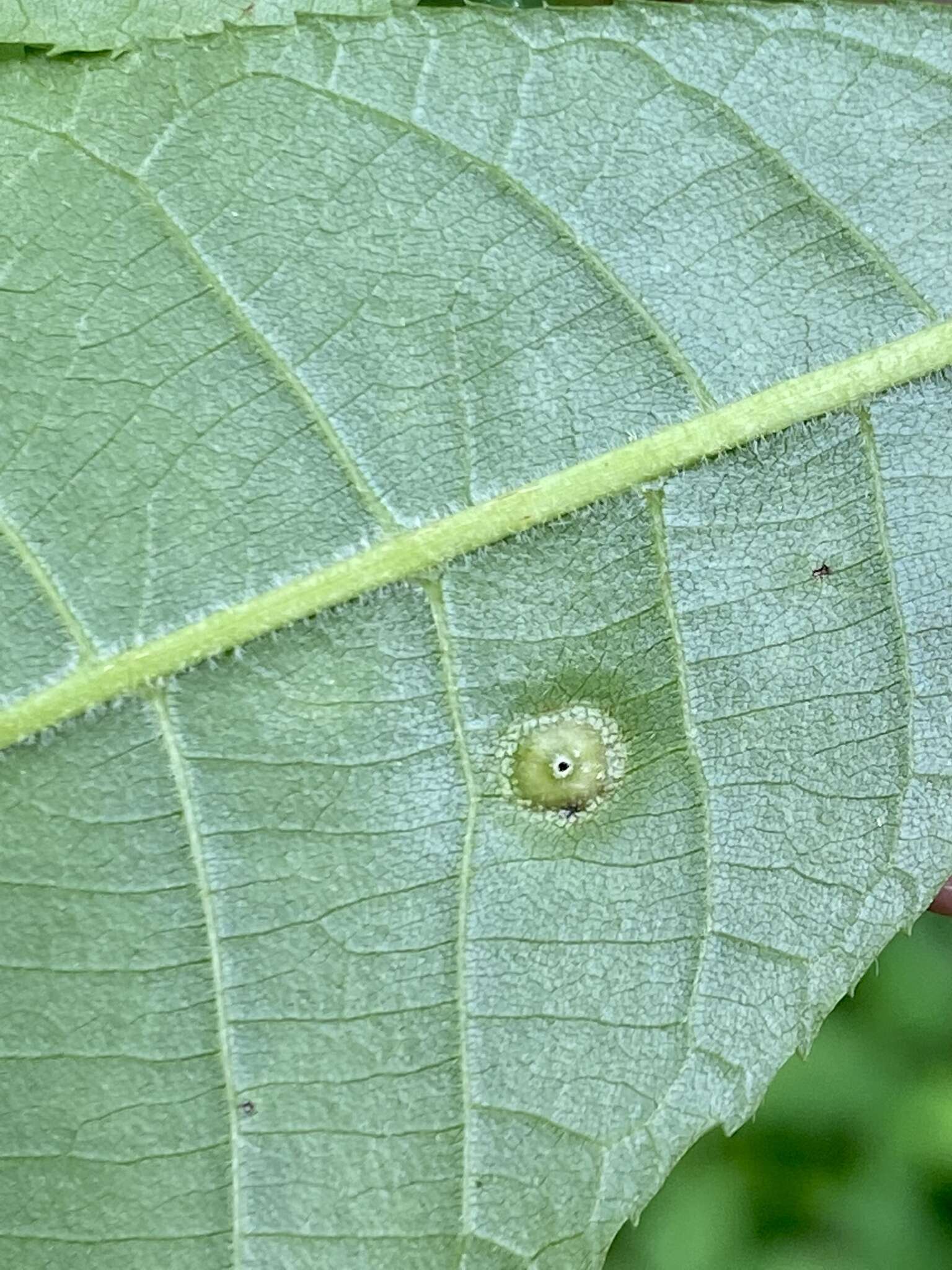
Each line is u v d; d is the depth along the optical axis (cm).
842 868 8
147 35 8
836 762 8
